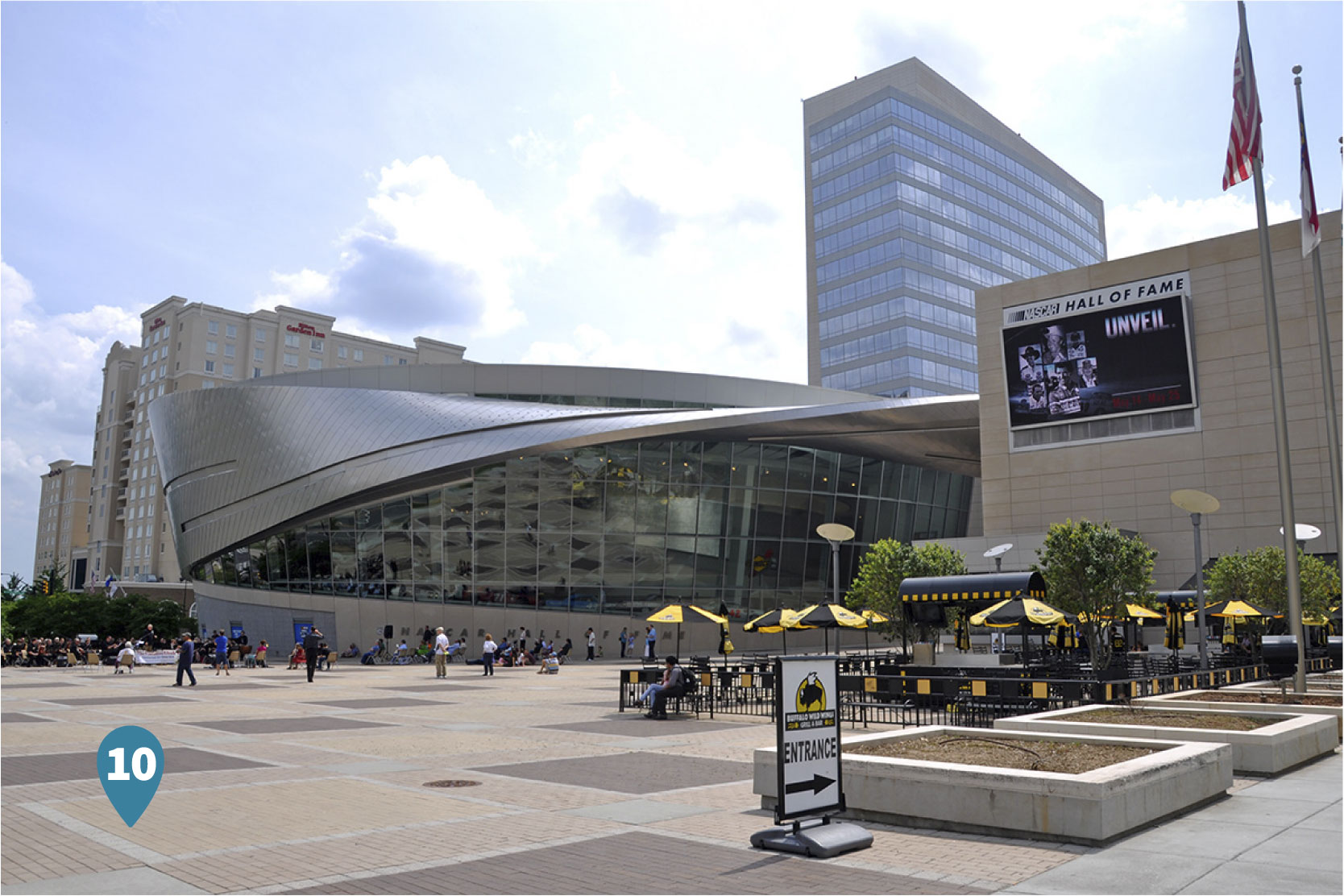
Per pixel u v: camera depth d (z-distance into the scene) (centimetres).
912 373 10656
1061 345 4941
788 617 2541
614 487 5250
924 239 11212
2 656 4612
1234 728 1193
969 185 12038
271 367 14075
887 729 1711
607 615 5209
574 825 859
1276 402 1953
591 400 5828
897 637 3438
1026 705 1684
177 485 6106
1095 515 4778
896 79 11800
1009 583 2175
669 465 5347
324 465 5166
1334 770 1139
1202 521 4509
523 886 655
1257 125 2086
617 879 673
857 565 5962
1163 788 860
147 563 13462
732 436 5344
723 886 656
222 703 2272
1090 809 774
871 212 11362
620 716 1959
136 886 654
